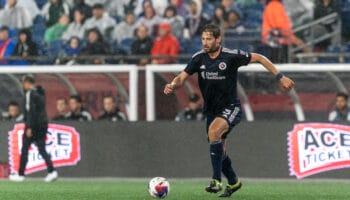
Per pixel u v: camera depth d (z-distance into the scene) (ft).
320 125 192.75
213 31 115.55
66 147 203.72
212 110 121.08
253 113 214.07
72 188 160.04
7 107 219.82
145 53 244.63
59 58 232.53
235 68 118.52
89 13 265.34
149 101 214.90
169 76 215.51
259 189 154.92
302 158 193.36
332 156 192.24
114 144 201.87
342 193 145.28
